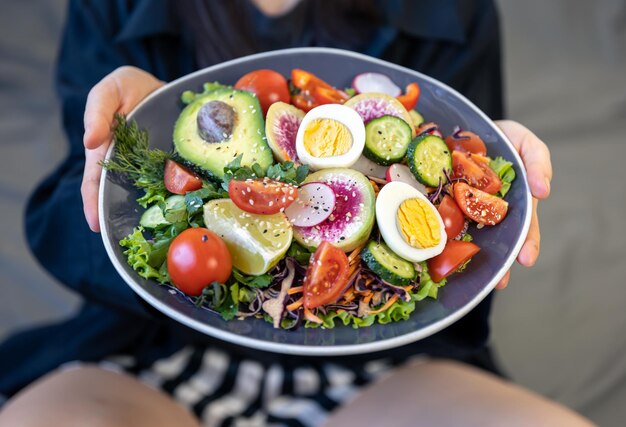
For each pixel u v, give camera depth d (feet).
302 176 1.78
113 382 2.25
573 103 4.15
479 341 2.26
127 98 2.05
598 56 4.33
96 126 1.87
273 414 2.37
